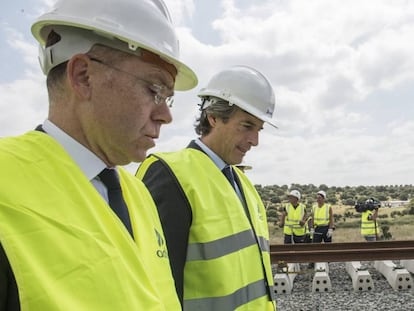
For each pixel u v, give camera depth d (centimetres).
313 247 797
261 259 238
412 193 7250
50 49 123
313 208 1108
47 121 126
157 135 133
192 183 214
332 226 1082
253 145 247
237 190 252
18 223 93
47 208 99
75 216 104
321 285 656
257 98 241
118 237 112
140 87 123
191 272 207
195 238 208
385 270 712
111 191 131
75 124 123
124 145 126
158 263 138
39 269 91
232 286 211
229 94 237
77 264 97
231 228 220
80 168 122
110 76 120
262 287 234
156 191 207
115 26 118
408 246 779
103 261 102
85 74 121
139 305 107
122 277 105
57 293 91
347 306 573
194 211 210
